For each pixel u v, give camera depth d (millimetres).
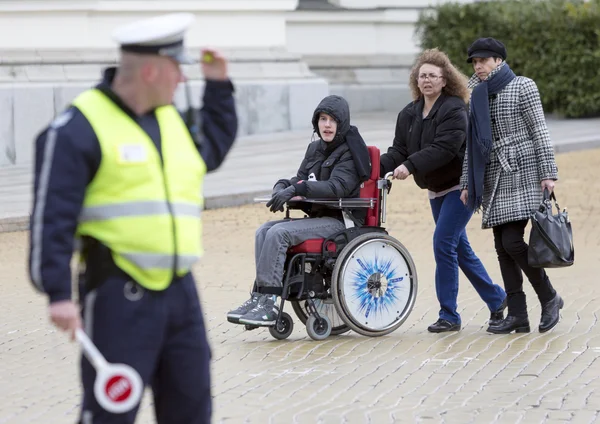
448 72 14469
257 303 13992
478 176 14008
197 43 38469
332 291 13969
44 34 35125
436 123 14430
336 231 14172
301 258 14062
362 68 45562
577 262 19688
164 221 6984
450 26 42656
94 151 6836
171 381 7203
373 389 11477
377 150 14477
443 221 14523
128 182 6926
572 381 11617
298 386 11641
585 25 39531
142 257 6926
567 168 30812
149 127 7113
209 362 7336
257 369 12469
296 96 40094
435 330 14555
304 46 44875
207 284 18422
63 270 6691
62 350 13719
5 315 16094
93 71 35500
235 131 7664
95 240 6938
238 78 38906
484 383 11633
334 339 14328
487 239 22453
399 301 14500
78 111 6898
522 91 14055
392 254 14406
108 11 36281
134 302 6922
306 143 36594
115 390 6660
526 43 40625
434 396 11125
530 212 13945
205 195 26844
